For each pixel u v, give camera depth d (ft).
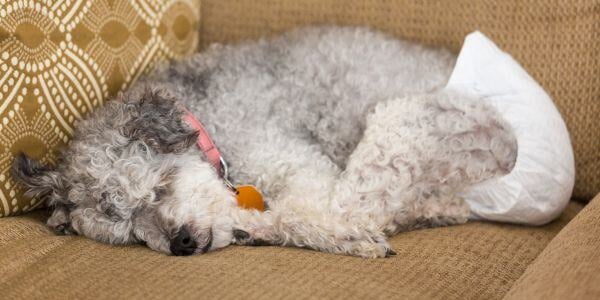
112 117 4.49
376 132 4.54
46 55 4.44
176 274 3.98
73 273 4.03
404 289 3.92
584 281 3.60
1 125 4.32
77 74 4.55
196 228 4.27
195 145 4.53
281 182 4.65
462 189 4.56
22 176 4.36
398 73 4.79
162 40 4.96
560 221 4.64
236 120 4.66
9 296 3.90
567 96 4.79
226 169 4.61
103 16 4.65
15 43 4.33
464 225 4.55
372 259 4.17
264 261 4.10
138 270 4.03
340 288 3.89
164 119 4.40
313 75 4.78
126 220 4.33
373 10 5.04
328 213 4.46
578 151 4.79
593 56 4.75
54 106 4.49
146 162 4.40
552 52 4.81
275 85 4.76
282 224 4.35
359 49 4.85
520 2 4.84
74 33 4.53
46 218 4.57
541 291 3.66
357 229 4.29
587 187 4.80
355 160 4.53
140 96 4.51
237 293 3.84
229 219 4.38
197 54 4.93
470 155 4.51
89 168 4.36
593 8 4.74
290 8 5.13
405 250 4.24
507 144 4.49
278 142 4.67
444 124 4.51
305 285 3.90
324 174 4.64
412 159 4.49
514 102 4.58
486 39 4.74
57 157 4.53
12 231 4.32
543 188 4.48
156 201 4.35
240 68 4.79
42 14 4.42
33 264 4.10
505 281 4.10
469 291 4.00
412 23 4.99
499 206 4.52
